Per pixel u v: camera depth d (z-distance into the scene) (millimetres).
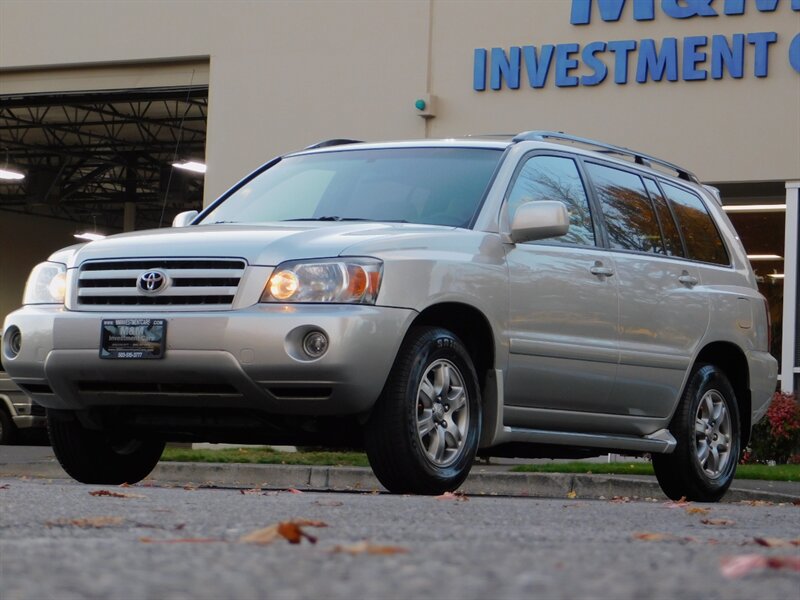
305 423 8500
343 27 23672
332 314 8016
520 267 9164
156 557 3814
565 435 9586
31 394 9188
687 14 21109
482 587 3232
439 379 8578
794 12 20594
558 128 21922
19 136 48062
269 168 10695
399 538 4734
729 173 20844
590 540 4949
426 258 8461
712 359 11477
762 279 21391
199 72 25266
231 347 8102
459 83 22703
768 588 3414
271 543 4262
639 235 10594
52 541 4367
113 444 9844
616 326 9961
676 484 10984
